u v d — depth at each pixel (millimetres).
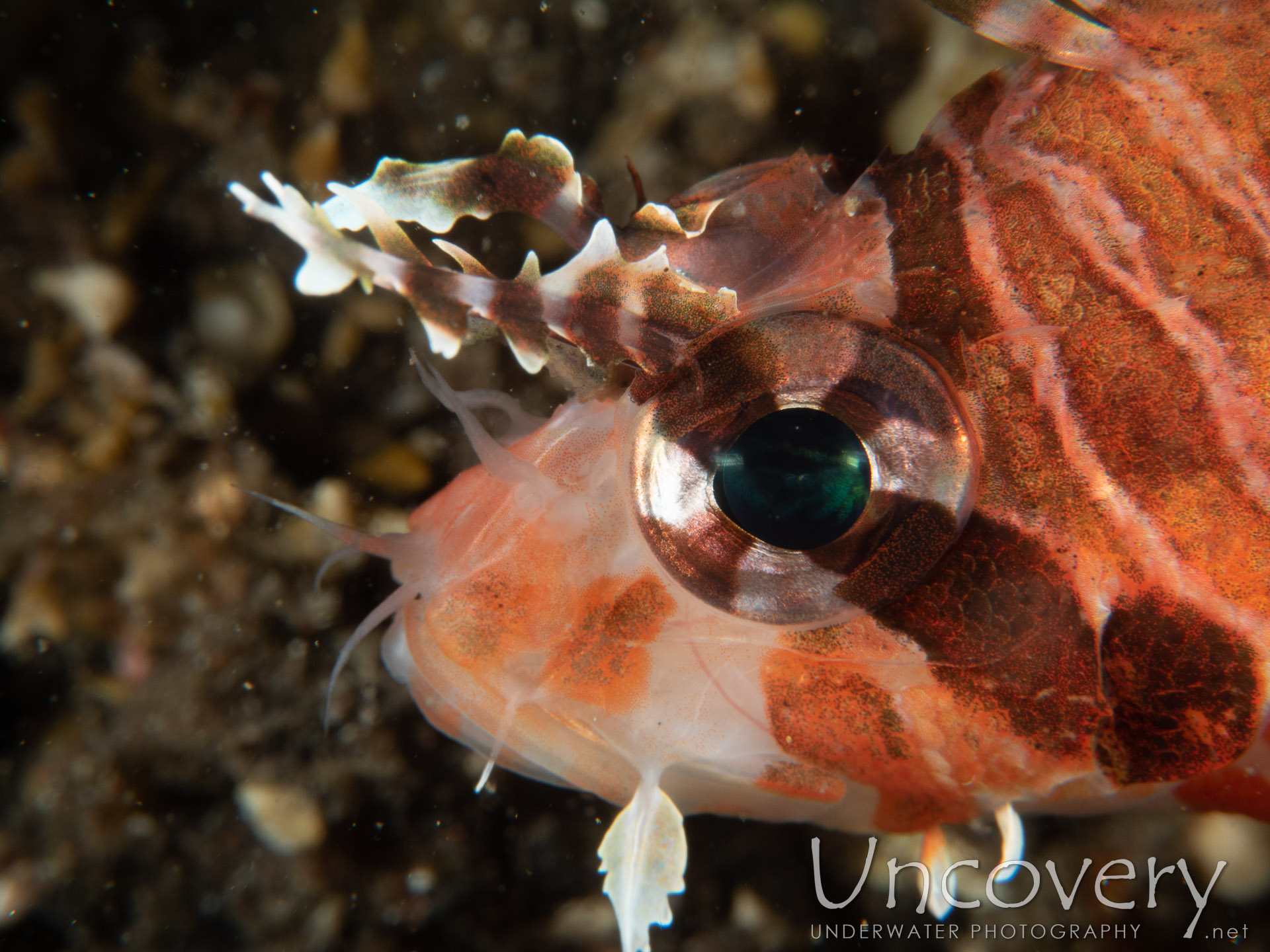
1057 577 89
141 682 118
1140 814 112
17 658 119
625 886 94
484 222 122
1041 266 89
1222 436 89
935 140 93
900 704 92
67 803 115
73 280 123
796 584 88
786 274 91
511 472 93
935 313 89
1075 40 91
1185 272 89
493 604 93
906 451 88
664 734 93
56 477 122
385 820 115
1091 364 89
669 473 88
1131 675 90
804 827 115
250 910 113
